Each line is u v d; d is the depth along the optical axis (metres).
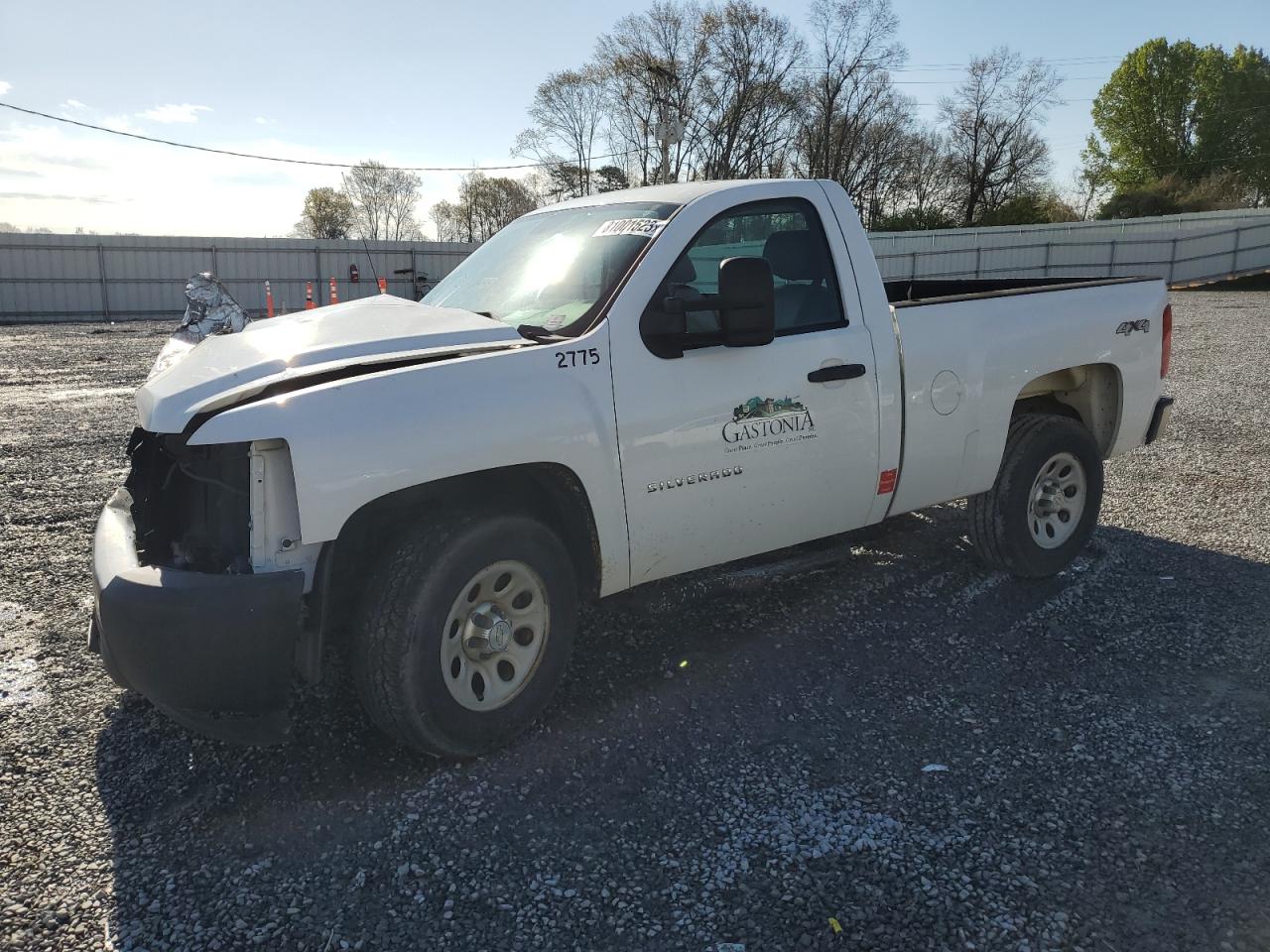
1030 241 40.09
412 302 3.96
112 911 2.51
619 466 3.40
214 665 2.78
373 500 2.93
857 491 4.10
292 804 3.00
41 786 3.10
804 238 4.02
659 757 3.27
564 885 2.62
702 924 2.46
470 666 3.21
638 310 3.49
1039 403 5.21
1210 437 8.41
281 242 33.91
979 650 4.11
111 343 20.45
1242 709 3.56
